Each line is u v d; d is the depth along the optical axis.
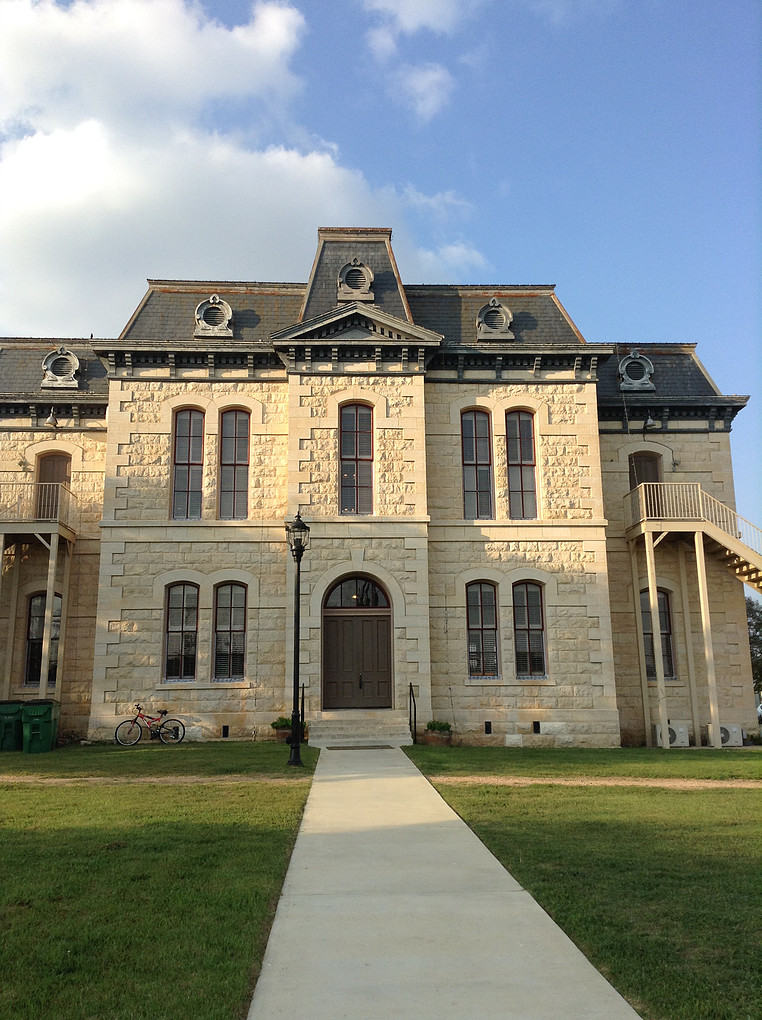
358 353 23.11
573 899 7.53
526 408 23.84
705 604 22.55
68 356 25.67
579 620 22.58
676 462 25.59
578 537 23.05
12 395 24.89
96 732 21.52
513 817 11.25
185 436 23.58
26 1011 5.29
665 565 24.77
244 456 23.55
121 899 7.47
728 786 14.54
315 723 20.75
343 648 22.39
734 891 7.75
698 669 24.19
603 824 10.76
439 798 12.74
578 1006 5.40
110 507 22.73
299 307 24.95
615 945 6.40
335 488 22.47
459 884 8.12
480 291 25.50
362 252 25.08
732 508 25.25
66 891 7.68
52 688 23.73
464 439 23.84
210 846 9.41
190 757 17.83
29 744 19.86
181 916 7.02
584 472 23.45
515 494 23.50
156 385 23.53
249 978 5.83
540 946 6.47
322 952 6.36
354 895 7.79
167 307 24.78
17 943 6.40
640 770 16.34
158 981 5.72
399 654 21.55
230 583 22.66
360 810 11.82
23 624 24.14
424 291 25.39
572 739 21.89
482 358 23.84
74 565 24.22
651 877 8.20
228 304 24.17
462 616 22.50
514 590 22.95
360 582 22.72
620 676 24.05
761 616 41.81
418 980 5.83
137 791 13.47
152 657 21.98
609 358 24.88
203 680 21.95
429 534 22.84
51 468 25.22
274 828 10.41
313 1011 5.34
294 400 22.86
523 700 22.09
